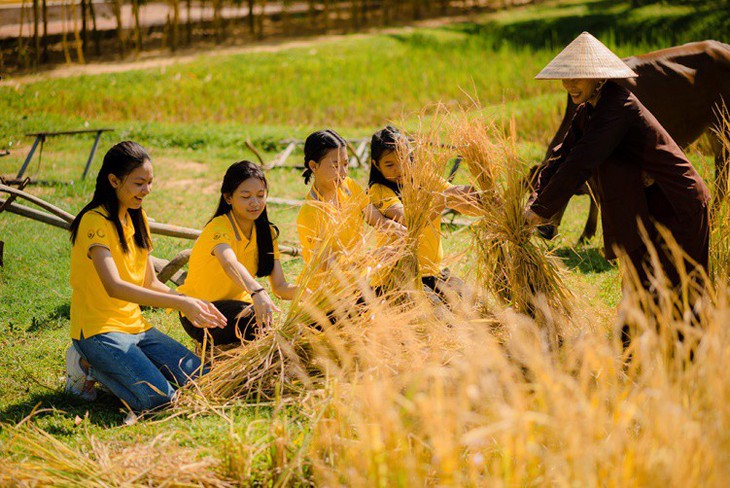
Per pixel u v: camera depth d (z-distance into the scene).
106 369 4.70
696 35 17.69
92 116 14.61
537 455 3.11
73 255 4.79
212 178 10.77
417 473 3.12
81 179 10.22
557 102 12.71
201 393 4.54
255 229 5.19
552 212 4.81
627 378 3.46
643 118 4.68
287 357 4.58
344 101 15.52
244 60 19.58
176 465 3.65
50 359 5.46
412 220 4.84
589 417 2.96
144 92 16.28
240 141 12.56
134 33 23.23
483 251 4.97
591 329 4.61
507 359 4.15
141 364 4.69
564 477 2.87
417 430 3.42
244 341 4.96
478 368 3.52
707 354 3.19
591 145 4.66
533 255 4.84
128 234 4.90
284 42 23.27
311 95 16.02
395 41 21.83
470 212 5.13
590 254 7.42
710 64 7.41
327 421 3.68
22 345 5.72
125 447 4.05
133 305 4.99
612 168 4.82
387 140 5.13
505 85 15.31
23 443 4.10
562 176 4.72
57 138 12.63
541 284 4.83
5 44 21.38
